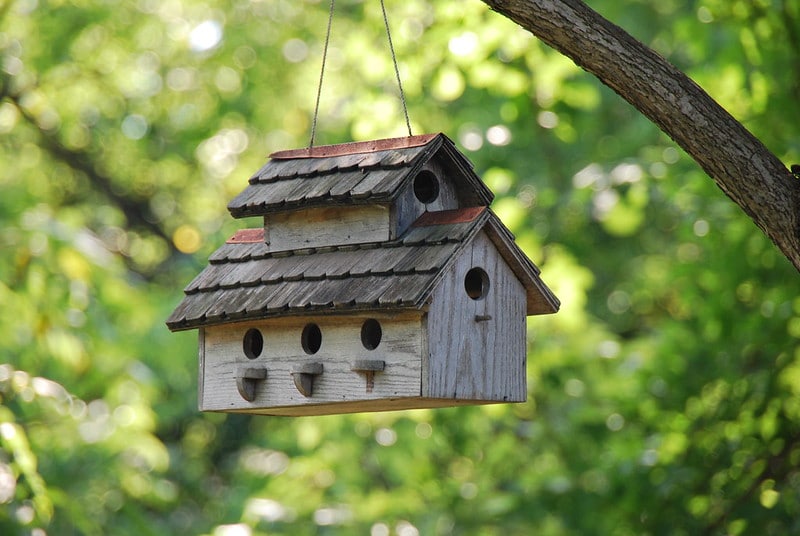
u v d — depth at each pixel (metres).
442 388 9.29
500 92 18.16
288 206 10.00
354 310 9.30
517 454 22.81
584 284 20.70
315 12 27.80
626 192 23.34
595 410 21.44
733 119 8.96
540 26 8.93
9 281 20.05
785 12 15.96
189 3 28.52
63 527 19.11
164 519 30.08
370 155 10.09
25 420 19.97
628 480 17.98
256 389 10.20
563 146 25.53
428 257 9.32
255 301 9.99
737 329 18.34
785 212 8.86
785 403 17.22
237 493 26.06
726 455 17.56
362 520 21.80
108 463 22.42
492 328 9.70
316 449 23.59
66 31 26.86
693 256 24.19
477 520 21.86
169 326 10.45
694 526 17.50
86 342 21.16
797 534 16.02
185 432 33.50
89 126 30.16
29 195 25.31
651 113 9.00
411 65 17.78
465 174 9.98
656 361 19.50
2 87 26.27
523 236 20.38
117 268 21.98
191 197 33.06
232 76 29.20
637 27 26.02
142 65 29.38
